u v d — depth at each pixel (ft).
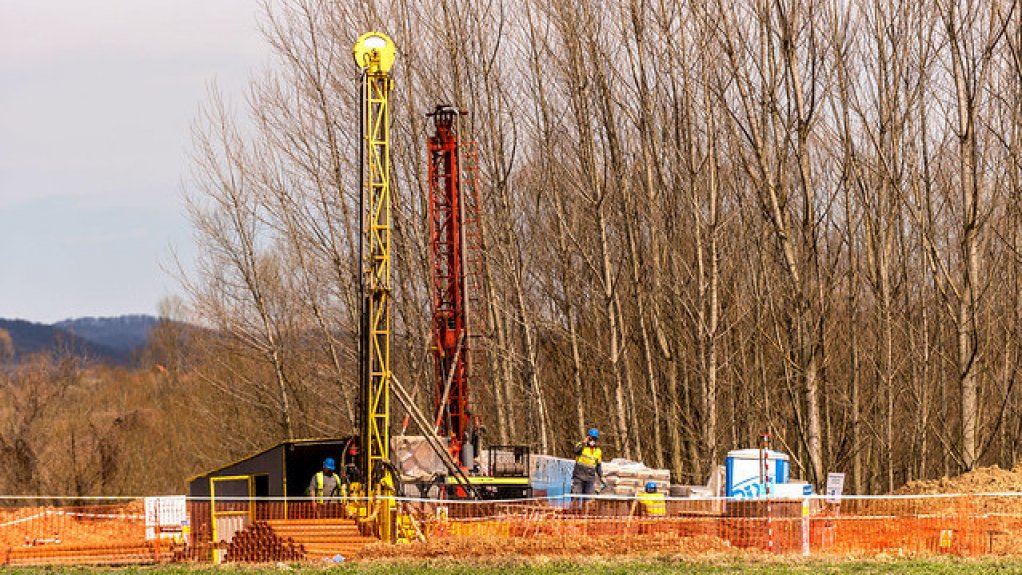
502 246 169.07
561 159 173.27
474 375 132.16
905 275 168.25
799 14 140.77
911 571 72.95
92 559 101.09
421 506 102.83
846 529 92.32
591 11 165.68
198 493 116.37
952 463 180.34
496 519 100.32
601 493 105.40
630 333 184.55
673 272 169.07
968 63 131.64
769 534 88.22
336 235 185.57
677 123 164.66
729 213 168.45
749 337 168.86
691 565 79.15
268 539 94.58
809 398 135.23
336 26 181.27
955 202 171.42
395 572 79.77
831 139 154.71
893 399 175.01
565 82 167.12
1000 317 176.04
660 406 178.60
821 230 179.52
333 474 103.81
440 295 127.44
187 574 83.51
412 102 175.73
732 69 140.87
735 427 171.83
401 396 104.83
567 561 83.20
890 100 157.17
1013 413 173.47
